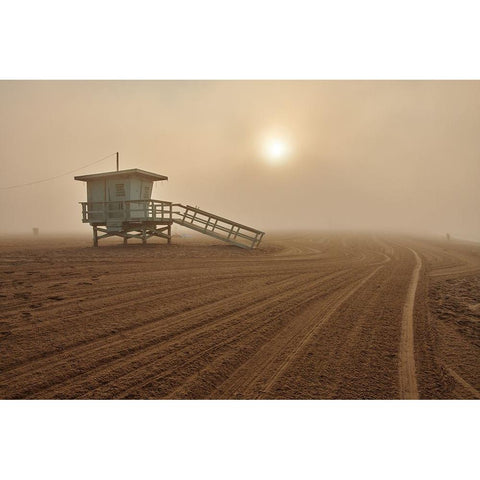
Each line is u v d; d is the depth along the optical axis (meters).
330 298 6.97
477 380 3.59
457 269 11.62
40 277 8.73
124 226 19.05
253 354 4.19
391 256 15.65
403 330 5.08
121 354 4.10
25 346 4.25
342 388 3.42
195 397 3.23
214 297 6.91
